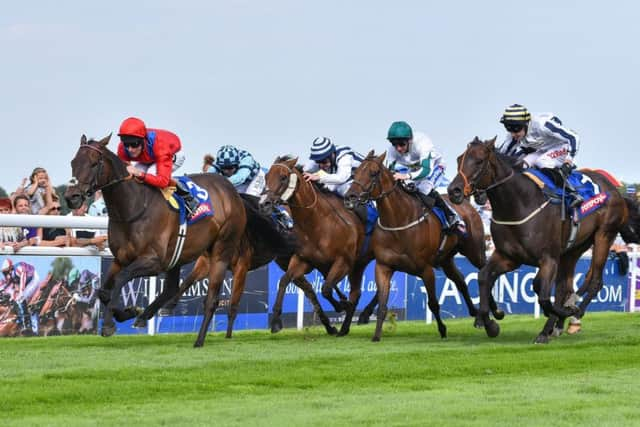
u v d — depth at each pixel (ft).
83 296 50.34
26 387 32.40
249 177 50.90
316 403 30.32
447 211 49.29
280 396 31.65
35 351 41.47
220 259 45.47
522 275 67.92
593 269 50.24
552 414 28.73
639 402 30.73
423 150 48.39
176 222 42.73
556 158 47.01
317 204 48.52
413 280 62.39
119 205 41.37
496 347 44.34
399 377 35.68
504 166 44.78
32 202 53.98
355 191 45.75
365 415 28.37
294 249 49.03
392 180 46.73
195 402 30.53
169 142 42.52
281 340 47.91
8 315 47.37
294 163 47.67
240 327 55.31
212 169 53.67
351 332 53.36
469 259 54.08
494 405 30.09
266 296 56.54
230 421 27.50
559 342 46.42
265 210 46.65
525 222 45.16
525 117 47.09
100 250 51.67
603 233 49.80
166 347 43.62
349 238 49.44
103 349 42.47
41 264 48.57
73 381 33.68
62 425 26.96
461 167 44.24
